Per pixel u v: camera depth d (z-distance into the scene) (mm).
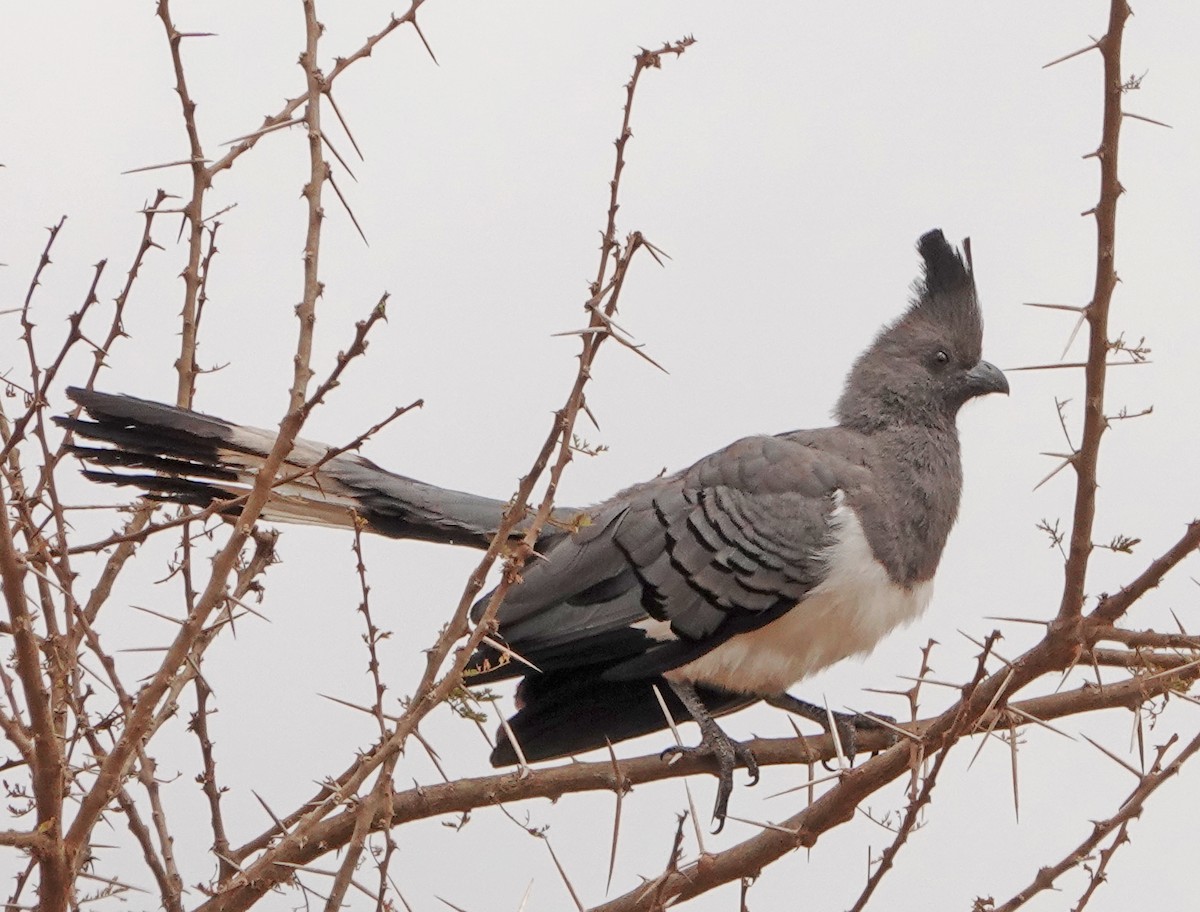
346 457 11531
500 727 11320
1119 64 7492
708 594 11555
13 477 7656
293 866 7168
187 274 9383
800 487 11836
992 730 7449
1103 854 7121
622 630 11562
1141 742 7793
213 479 9898
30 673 6504
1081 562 7465
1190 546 7320
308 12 7891
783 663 11836
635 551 11672
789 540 11602
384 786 6941
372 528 11500
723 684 11875
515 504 7109
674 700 11844
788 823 8195
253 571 9250
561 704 11695
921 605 12367
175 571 9273
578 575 11664
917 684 8250
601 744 11625
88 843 7598
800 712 12039
